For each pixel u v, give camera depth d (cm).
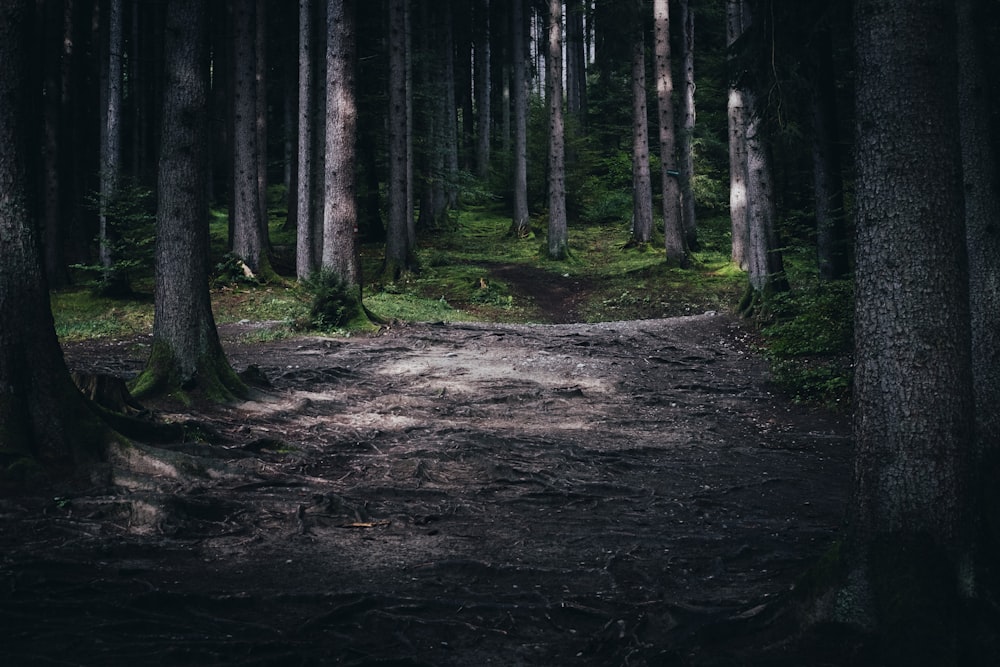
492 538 705
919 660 414
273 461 914
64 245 2800
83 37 3133
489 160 4562
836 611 443
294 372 1427
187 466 816
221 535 674
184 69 1112
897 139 455
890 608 430
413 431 1098
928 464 443
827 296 1636
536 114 4419
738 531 728
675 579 603
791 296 1861
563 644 491
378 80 3347
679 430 1205
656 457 1041
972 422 455
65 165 2762
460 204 4375
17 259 783
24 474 732
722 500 845
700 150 3391
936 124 452
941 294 448
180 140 1124
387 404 1300
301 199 2512
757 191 1966
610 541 696
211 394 1125
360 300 1945
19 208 784
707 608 497
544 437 1112
